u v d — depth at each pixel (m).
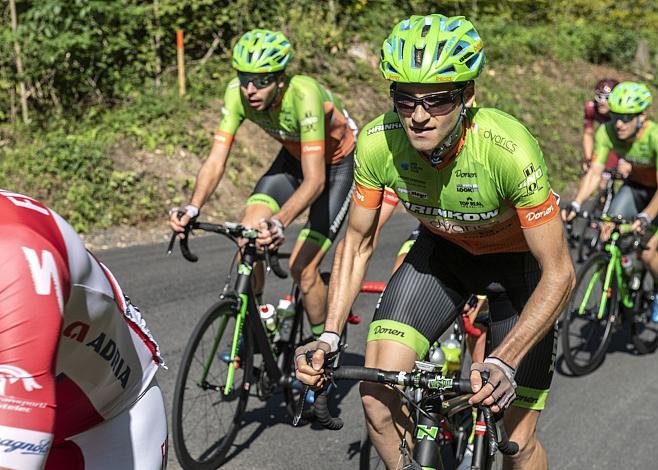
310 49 11.07
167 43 10.08
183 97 9.12
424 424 2.11
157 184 7.54
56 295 1.30
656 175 5.13
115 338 1.63
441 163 2.24
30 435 1.24
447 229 2.47
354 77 11.26
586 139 7.86
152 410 1.76
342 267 2.45
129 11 9.33
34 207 1.41
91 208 6.88
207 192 3.68
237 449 3.41
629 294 4.96
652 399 4.29
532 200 2.15
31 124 8.14
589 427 3.87
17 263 1.27
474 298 3.21
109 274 1.69
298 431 3.63
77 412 1.61
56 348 1.29
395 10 13.13
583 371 4.61
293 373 3.70
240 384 3.46
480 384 1.85
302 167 3.73
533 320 2.06
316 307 3.77
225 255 6.38
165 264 6.02
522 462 2.59
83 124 8.36
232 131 3.86
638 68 17.88
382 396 2.37
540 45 15.61
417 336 2.49
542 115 13.23
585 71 15.99
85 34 8.52
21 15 8.40
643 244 4.81
